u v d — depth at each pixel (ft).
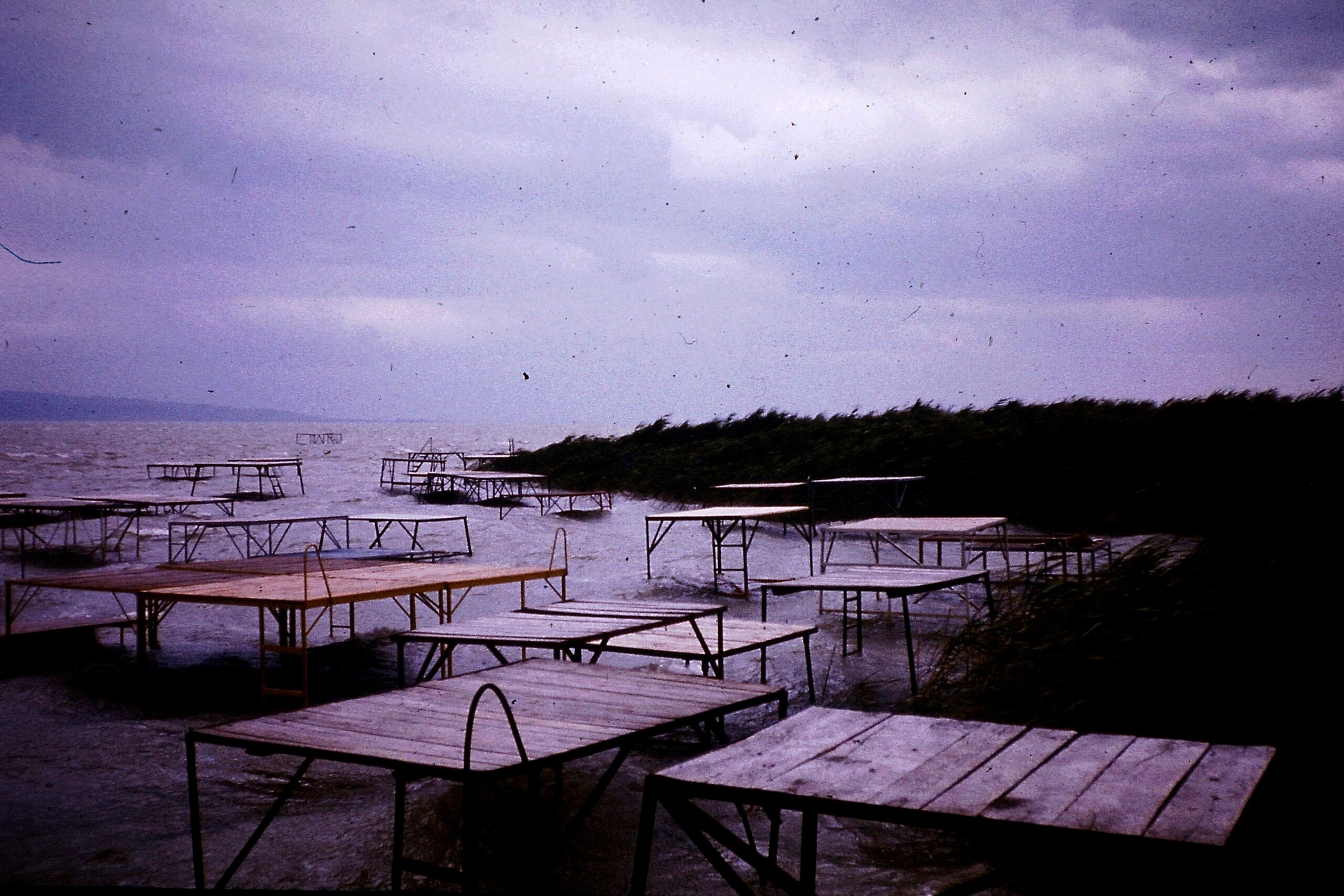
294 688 23.67
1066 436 59.06
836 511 62.39
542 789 15.89
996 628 18.66
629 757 18.06
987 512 56.29
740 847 8.42
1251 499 18.48
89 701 22.77
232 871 11.09
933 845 13.42
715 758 8.79
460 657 26.84
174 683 24.34
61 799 16.16
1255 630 13.69
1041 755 8.66
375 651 27.66
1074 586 18.70
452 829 14.06
